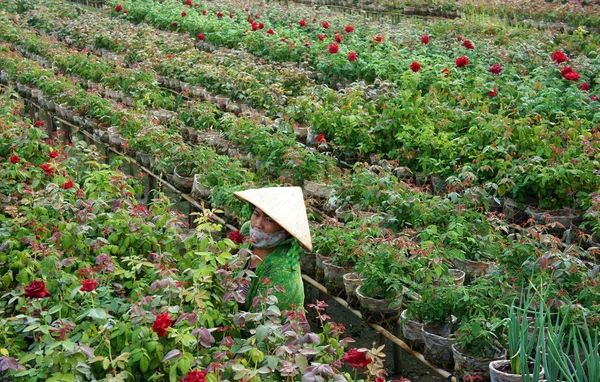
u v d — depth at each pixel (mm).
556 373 4434
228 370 3969
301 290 4891
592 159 8281
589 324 4941
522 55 13617
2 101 9883
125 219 5633
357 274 5988
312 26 17672
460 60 10852
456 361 5035
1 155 7730
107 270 4832
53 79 12234
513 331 4715
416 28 17266
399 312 5734
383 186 7059
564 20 19984
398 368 6188
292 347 3896
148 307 4336
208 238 5117
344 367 6465
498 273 5527
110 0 22484
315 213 7801
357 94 10016
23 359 3850
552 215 7578
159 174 8953
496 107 10719
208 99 11891
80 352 3812
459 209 6609
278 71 12648
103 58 14047
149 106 11586
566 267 5230
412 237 6281
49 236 5465
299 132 9836
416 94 9820
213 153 8180
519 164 7879
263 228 4863
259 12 20109
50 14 19797
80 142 8023
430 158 8414
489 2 21844
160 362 4023
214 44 16938
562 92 11383
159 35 16578
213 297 4656
